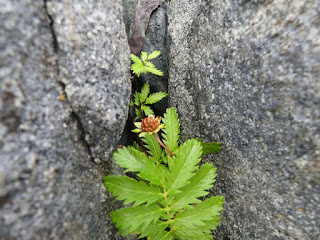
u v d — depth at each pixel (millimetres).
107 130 76
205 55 95
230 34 81
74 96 65
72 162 66
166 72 142
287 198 74
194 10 112
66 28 61
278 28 67
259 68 73
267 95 72
